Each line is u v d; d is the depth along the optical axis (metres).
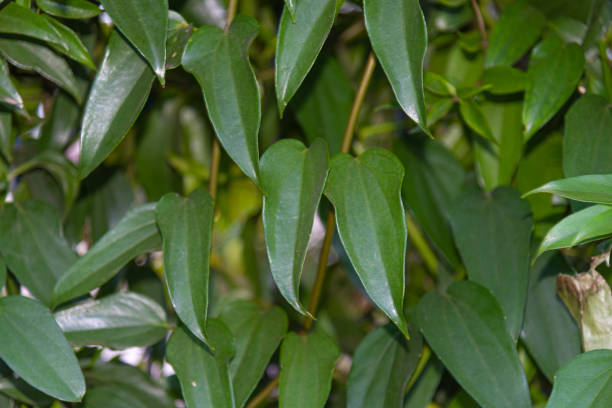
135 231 0.67
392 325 0.68
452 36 0.79
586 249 0.75
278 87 0.61
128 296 0.69
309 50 0.61
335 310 1.01
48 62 0.66
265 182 0.62
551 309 0.68
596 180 0.59
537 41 0.74
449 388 0.77
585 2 0.71
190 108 0.88
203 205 0.64
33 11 0.64
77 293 0.65
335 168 0.63
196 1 0.76
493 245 0.67
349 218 0.62
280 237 0.62
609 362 0.59
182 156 0.88
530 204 0.69
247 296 1.04
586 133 0.65
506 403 0.63
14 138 0.72
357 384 0.67
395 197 0.61
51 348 0.62
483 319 0.65
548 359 0.67
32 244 0.71
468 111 0.69
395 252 0.61
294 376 0.65
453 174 0.77
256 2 0.84
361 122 0.85
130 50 0.64
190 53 0.63
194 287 0.62
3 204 0.71
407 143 0.77
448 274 0.78
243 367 0.66
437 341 0.65
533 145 0.73
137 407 0.71
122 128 0.63
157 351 0.80
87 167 0.63
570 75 0.67
